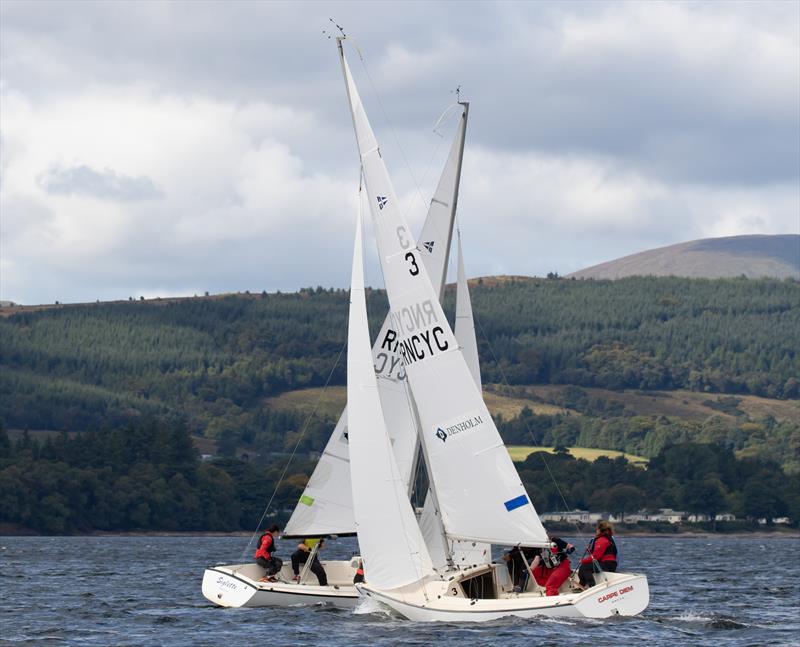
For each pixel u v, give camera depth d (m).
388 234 78.38
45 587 128.75
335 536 89.19
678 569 191.00
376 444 78.88
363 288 80.69
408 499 78.25
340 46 80.62
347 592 87.81
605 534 78.62
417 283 77.31
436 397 76.56
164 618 87.75
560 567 75.94
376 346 87.00
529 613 74.88
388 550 78.12
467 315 91.38
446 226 88.06
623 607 76.31
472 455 75.75
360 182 82.12
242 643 71.75
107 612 94.25
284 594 87.06
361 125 79.69
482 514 75.50
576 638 70.81
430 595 76.69
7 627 83.88
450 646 68.19
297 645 70.25
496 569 77.12
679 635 75.75
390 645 68.88
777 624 87.56
